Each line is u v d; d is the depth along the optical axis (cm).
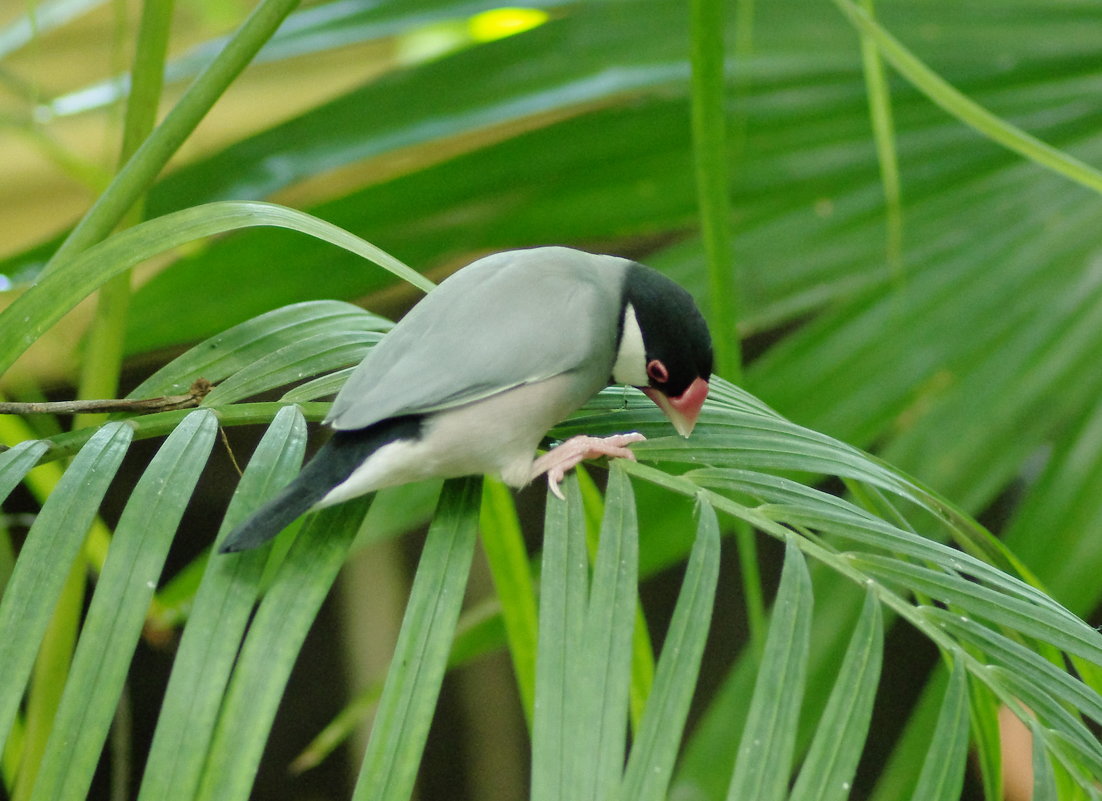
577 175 596
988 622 374
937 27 599
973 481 529
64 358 708
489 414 375
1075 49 592
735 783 263
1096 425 524
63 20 850
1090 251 550
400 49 851
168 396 373
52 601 289
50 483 516
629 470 346
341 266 597
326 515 338
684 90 595
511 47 611
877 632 291
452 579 315
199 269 583
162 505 312
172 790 265
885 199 574
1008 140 376
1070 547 517
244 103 860
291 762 1213
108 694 276
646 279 438
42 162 866
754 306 570
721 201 391
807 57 592
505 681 1251
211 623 293
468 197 598
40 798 262
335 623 1209
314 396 382
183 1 842
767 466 359
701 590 295
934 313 553
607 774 263
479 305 389
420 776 1230
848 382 549
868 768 1135
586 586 304
